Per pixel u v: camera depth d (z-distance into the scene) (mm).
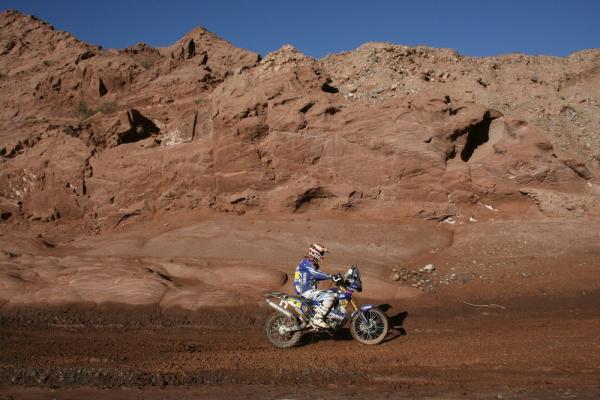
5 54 38500
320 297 8188
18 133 24719
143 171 20094
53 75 29938
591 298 10859
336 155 17656
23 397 5359
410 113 17562
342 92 20062
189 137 22000
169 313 10625
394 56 22188
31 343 8367
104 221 20000
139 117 23312
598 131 19234
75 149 21812
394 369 6562
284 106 18469
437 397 5273
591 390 5340
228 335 9188
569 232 14680
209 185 19016
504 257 13758
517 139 17516
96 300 11141
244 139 18500
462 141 17516
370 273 13016
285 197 17625
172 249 15422
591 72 22109
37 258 14352
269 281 12047
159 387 5777
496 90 21219
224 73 28234
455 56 23500
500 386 5656
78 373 6199
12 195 21609
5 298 11258
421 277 12922
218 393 5531
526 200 16547
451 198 16688
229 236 15734
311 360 7141
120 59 29344
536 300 11008
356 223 16234
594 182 16844
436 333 8898
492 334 8539
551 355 6941
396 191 17016
